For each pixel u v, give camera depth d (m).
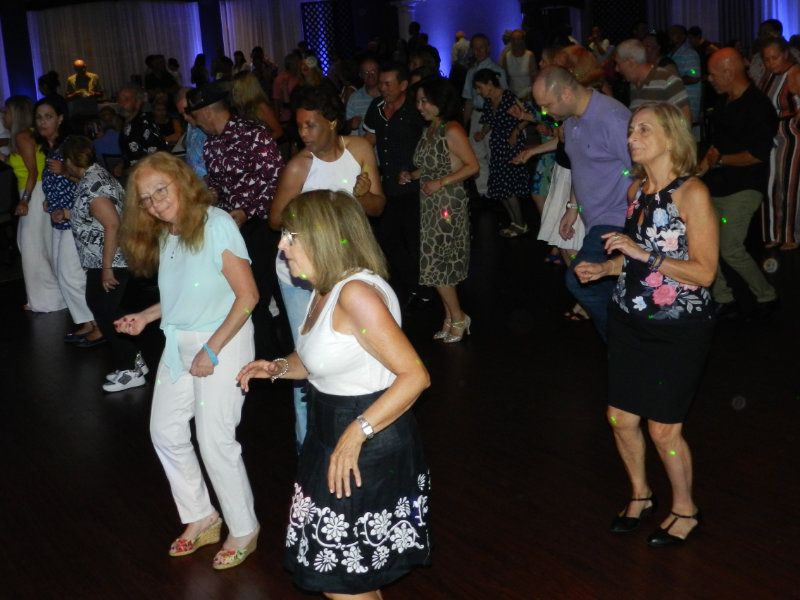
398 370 2.55
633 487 3.65
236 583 3.52
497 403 5.00
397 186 6.16
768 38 7.56
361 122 8.94
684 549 3.49
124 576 3.63
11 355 6.59
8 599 3.53
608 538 3.62
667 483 4.00
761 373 5.11
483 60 10.71
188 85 21.05
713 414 4.64
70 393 5.71
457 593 3.34
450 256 5.86
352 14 18.97
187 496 3.68
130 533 3.96
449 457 4.41
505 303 6.83
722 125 5.80
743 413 4.63
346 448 2.53
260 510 4.04
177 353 3.42
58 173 6.43
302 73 10.04
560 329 6.15
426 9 18.20
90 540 3.92
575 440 4.48
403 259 6.51
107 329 5.57
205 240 3.28
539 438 4.54
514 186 8.73
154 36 20.42
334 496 2.67
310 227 2.60
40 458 4.79
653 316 3.30
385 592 3.37
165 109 10.05
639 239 3.31
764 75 7.60
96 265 5.45
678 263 3.19
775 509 3.73
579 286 4.62
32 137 7.36
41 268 7.63
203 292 3.32
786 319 5.96
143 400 5.50
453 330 6.04
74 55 19.44
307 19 19.67
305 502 2.73
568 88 4.29
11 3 18.17
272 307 6.63
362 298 2.55
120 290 5.47
